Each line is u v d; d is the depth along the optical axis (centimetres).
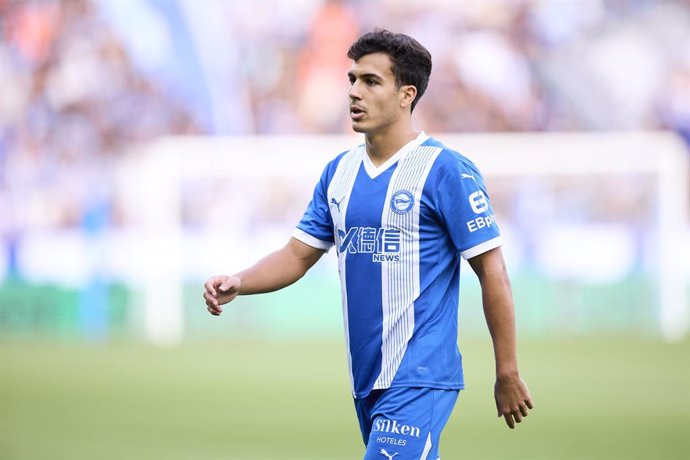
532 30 8894
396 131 1459
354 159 1496
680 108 8838
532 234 7725
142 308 7669
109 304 7775
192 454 2977
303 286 7475
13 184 8525
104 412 3891
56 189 8512
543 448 3089
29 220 8406
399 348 1414
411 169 1434
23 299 7875
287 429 3469
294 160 8000
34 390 4562
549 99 8869
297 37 8962
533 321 7456
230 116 8944
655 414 3797
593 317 7469
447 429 3478
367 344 1437
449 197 1412
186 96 8938
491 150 7825
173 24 8969
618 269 7588
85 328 7738
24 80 8819
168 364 5616
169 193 7838
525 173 7788
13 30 8900
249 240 7938
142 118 8875
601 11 8894
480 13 8912
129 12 8962
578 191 7750
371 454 1395
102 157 8712
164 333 7581
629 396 4275
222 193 7931
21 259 8269
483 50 8875
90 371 5303
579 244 7681
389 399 1405
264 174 7975
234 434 3366
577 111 8856
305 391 4491
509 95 8850
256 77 8962
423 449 1388
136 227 8400
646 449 3070
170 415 3806
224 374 5147
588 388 4522
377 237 1431
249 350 6353
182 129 8919
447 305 1435
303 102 8938
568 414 3800
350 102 1466
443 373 1415
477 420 3672
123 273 7981
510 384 1393
